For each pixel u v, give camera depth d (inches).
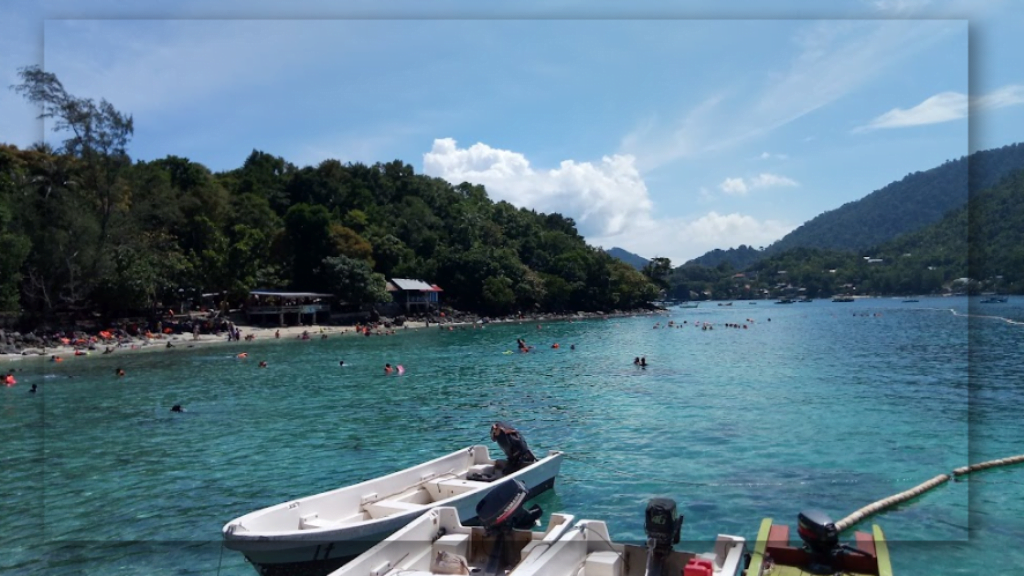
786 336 2514.8
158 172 3004.4
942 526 490.9
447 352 2095.2
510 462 572.4
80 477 667.4
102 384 1397.6
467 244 4598.9
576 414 989.8
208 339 2453.2
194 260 2770.7
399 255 3951.8
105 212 2293.3
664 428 864.9
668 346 2239.2
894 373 1364.4
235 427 922.1
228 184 3914.9
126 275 2294.5
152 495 605.3
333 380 1435.8
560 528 377.7
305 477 664.4
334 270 3248.0
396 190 5167.3
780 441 775.1
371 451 773.3
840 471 645.3
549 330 3248.0
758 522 508.4
